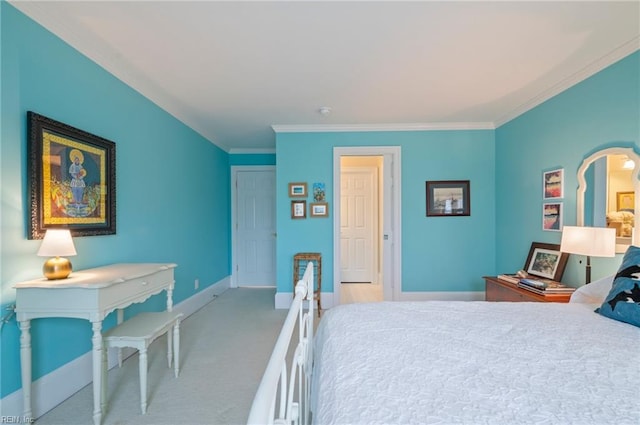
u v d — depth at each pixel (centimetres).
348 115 338
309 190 381
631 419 69
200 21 172
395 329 126
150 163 273
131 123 246
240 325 316
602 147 218
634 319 131
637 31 181
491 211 372
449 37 188
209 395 189
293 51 204
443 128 372
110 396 187
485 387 82
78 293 149
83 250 195
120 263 229
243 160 501
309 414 146
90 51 198
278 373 62
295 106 308
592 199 227
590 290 188
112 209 219
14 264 152
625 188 200
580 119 239
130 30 180
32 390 163
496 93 277
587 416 70
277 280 381
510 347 108
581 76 235
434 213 376
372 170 528
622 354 102
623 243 201
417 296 379
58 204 175
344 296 441
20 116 155
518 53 207
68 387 183
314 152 379
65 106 183
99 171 207
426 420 68
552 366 94
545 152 280
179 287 330
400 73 237
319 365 114
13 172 152
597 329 126
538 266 279
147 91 263
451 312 150
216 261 444
